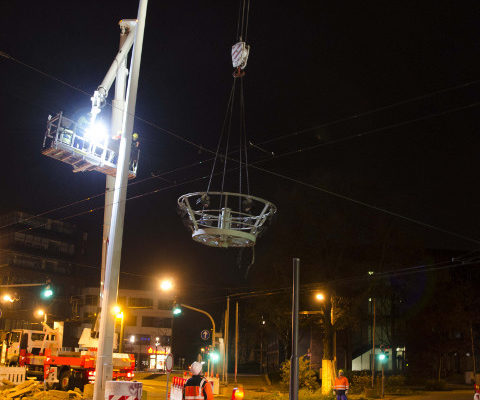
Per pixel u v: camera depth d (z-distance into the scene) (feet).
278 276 113.19
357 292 111.55
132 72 57.36
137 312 299.17
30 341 106.63
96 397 50.90
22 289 266.98
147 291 304.50
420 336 171.83
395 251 111.34
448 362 201.98
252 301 135.95
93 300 286.46
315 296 112.27
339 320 112.27
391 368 182.60
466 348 174.40
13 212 276.21
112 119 63.52
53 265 285.43
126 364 91.50
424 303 163.73
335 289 110.22
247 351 297.94
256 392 127.13
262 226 40.52
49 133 54.70
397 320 169.89
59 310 280.92
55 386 91.45
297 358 33.30
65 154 55.67
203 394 32.71
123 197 55.06
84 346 90.89
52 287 111.34
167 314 304.71
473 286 188.24
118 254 54.19
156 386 138.92
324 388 108.27
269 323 141.38
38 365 102.37
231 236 39.29
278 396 103.55
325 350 110.83
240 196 39.27
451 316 161.17
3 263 268.62
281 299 119.85
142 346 296.51
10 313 256.73
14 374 84.74
